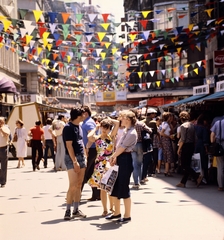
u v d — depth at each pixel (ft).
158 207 30.48
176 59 129.39
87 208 31.04
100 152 28.99
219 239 22.08
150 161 42.88
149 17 139.03
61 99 273.33
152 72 87.04
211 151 36.58
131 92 150.30
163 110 95.14
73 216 27.96
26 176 51.78
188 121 39.78
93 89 164.76
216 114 60.85
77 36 52.90
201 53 122.42
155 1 134.51
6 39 63.67
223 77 78.54
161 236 22.81
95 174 28.94
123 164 26.17
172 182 43.29
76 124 27.61
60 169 57.88
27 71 171.83
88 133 32.91
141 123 39.65
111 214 27.61
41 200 34.81
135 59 137.08
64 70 248.32
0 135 42.65
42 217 28.43
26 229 25.18
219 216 27.35
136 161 39.40
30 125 81.20
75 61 252.83
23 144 64.18
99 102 179.11
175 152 52.08
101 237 22.91
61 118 57.16
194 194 35.78
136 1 169.37
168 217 27.30
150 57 136.15
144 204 31.68
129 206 26.43
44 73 195.00
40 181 46.65
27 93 174.70
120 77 195.31
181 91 127.95
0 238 23.34
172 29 54.44
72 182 27.25
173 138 48.21
